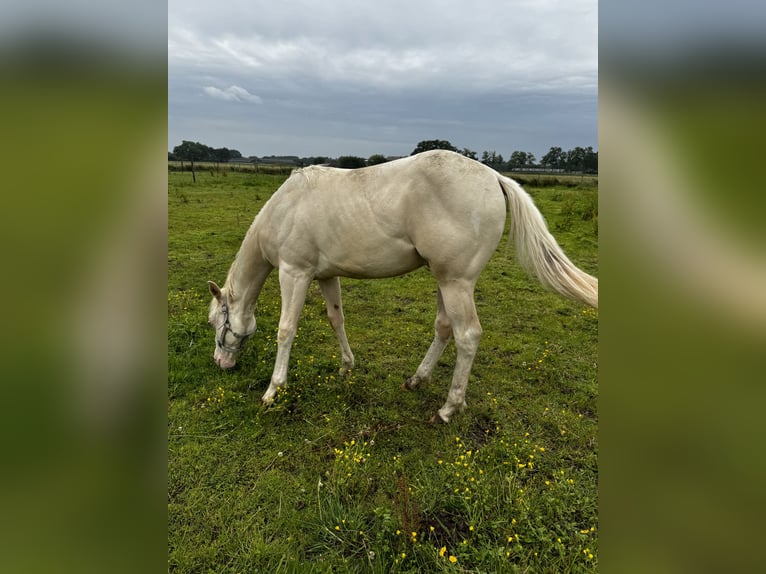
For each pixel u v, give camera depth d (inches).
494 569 67.0
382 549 70.9
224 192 558.6
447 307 101.9
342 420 110.7
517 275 255.3
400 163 99.9
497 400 122.0
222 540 74.6
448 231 94.2
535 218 98.3
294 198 108.3
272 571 68.9
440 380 133.7
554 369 141.0
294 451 98.6
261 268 124.0
